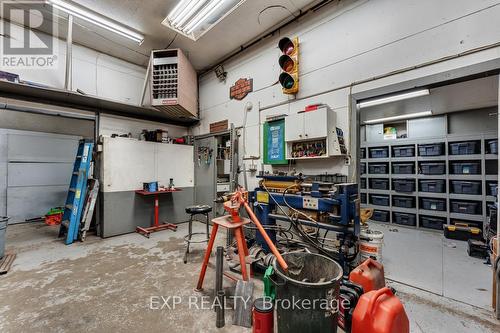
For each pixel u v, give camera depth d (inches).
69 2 115.2
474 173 160.6
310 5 121.8
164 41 154.5
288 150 124.8
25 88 124.8
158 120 199.9
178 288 85.5
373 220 205.0
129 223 159.9
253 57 157.3
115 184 153.2
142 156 168.1
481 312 71.5
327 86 118.5
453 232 149.7
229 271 99.0
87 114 161.8
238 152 167.2
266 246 107.4
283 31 139.0
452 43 83.0
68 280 91.4
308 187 99.3
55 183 207.9
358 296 63.7
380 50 100.3
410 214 185.8
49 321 66.9
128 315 70.0
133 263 108.0
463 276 95.2
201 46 161.0
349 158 109.5
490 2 76.2
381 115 194.1
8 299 77.9
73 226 138.2
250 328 64.3
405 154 191.0
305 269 64.2
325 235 110.7
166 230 166.9
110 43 158.2
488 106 168.6
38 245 133.4
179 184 192.4
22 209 189.9
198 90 205.0
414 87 91.0
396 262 110.2
